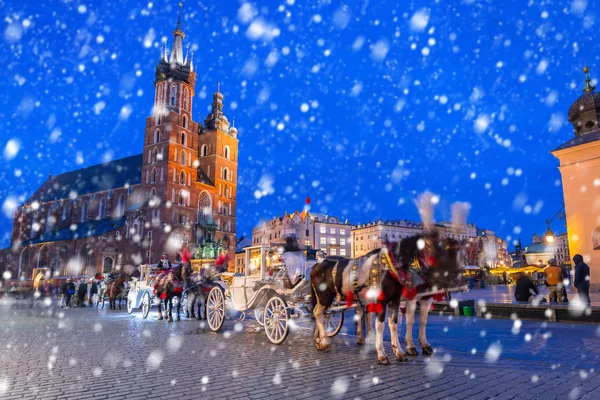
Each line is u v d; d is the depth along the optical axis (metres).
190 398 4.91
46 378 5.86
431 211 6.80
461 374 5.98
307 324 13.26
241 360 7.07
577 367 6.36
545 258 61.28
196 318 14.93
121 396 4.99
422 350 7.53
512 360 6.89
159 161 69.25
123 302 29.19
